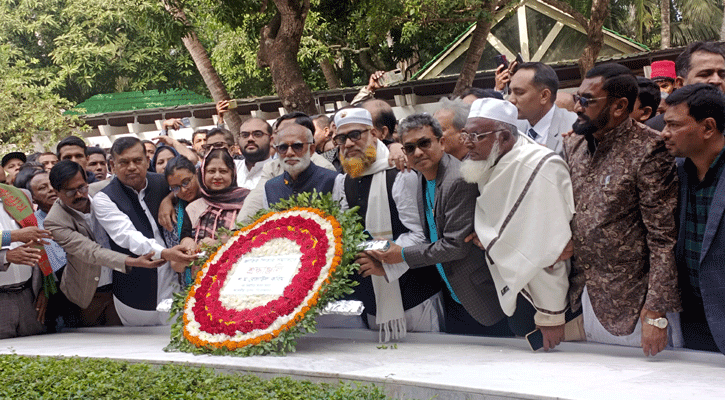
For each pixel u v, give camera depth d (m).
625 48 17.70
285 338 5.49
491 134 5.22
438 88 15.67
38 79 22.39
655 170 4.79
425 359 5.18
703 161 4.60
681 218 4.79
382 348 5.77
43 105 17.88
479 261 5.65
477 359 5.12
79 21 24.30
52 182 7.21
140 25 13.67
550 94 6.02
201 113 16.97
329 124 8.08
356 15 16.34
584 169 5.12
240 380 4.83
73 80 25.34
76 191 7.21
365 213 6.09
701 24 28.73
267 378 5.02
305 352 5.65
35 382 5.01
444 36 22.06
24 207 7.71
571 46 18.02
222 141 8.32
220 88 16.36
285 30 12.61
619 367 4.68
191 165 7.14
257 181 8.04
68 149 8.50
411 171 5.99
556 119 6.09
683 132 4.53
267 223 6.23
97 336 7.41
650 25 27.89
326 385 4.64
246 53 21.00
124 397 4.59
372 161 6.08
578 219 5.08
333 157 7.47
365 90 9.05
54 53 23.53
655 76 7.35
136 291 7.36
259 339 5.51
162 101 24.48
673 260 4.75
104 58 24.20
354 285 5.69
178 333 6.00
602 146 5.02
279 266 5.92
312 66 22.12
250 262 6.08
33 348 6.54
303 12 12.56
